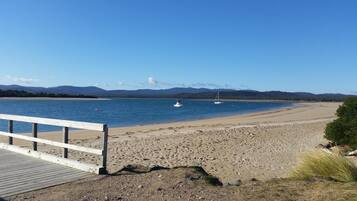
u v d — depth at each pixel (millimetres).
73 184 7957
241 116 54281
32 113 66000
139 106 110812
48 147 18438
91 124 8969
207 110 83250
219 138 22609
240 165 14398
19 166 9578
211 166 14203
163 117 55312
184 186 7410
